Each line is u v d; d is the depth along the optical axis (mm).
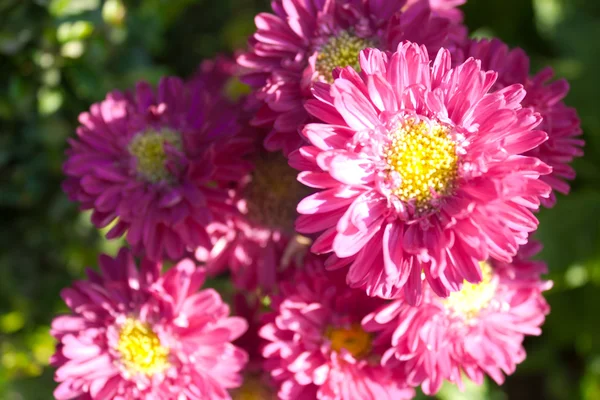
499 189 275
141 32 405
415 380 308
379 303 315
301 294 318
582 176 428
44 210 408
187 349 318
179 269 320
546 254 410
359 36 315
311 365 320
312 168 286
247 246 336
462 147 289
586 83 420
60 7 369
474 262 278
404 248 286
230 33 444
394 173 291
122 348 323
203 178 321
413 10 310
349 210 282
